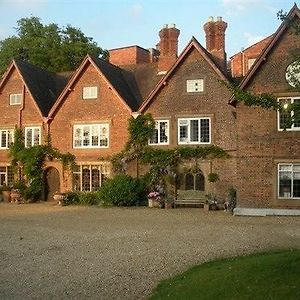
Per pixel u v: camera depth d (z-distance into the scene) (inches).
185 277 432.5
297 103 457.4
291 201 920.3
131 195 1115.3
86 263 502.3
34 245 604.4
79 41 1931.6
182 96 1139.3
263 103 460.1
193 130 1125.7
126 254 540.7
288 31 926.4
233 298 351.6
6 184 1320.1
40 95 1339.8
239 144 950.4
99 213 973.8
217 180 1087.6
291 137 924.0
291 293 339.0
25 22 1923.0
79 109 1252.5
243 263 445.1
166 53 1293.1
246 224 776.3
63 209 1066.1
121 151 1193.4
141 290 407.2
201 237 641.0
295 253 470.0
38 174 1278.3
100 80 1235.2
